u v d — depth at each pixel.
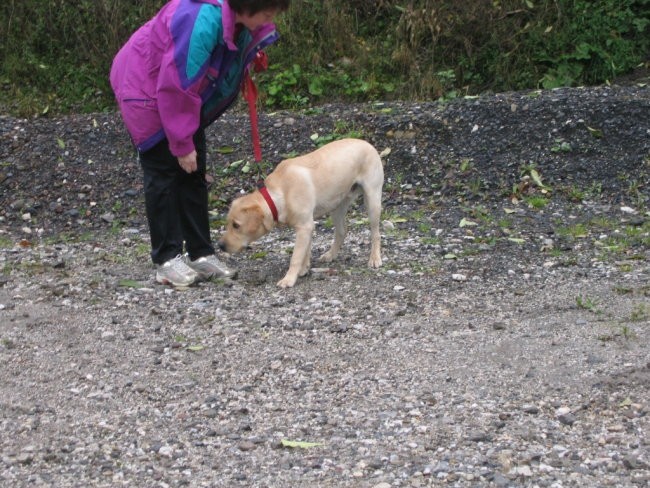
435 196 8.74
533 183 8.75
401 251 7.70
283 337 6.56
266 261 7.59
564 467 5.57
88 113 10.50
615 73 10.59
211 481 5.55
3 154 9.26
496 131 9.16
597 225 8.09
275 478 5.56
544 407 5.94
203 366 6.32
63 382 6.21
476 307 6.85
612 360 6.22
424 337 6.52
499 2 10.88
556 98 9.36
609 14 10.78
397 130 9.30
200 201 7.22
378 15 11.29
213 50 6.72
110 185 8.94
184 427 5.88
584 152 8.94
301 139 9.32
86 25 11.09
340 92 10.67
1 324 6.75
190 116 6.77
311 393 6.08
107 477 5.59
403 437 5.77
